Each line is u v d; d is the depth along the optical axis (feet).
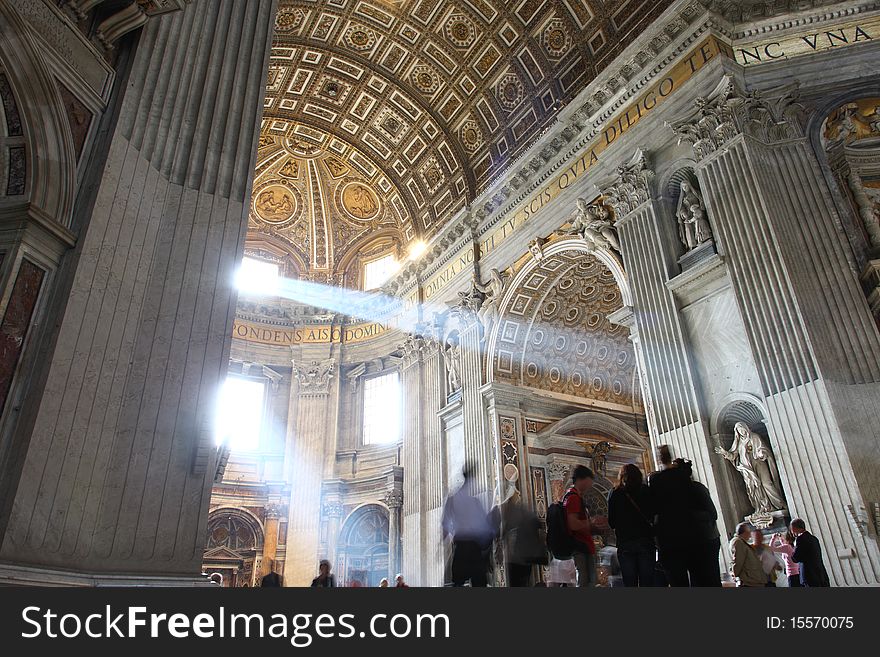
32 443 13.98
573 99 45.14
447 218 62.44
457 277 58.29
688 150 35.76
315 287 75.10
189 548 17.37
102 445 16.14
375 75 60.39
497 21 52.65
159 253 19.22
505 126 56.24
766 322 28.53
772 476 27.58
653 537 16.02
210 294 20.07
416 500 56.90
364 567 61.77
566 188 45.98
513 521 19.24
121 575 15.21
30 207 15.35
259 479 66.18
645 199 37.40
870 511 23.26
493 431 49.55
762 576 18.13
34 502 13.88
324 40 57.41
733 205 31.45
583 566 18.10
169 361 18.43
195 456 18.08
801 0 35.50
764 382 27.91
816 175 31.19
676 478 15.81
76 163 17.22
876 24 34.24
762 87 34.32
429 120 61.31
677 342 32.76
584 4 47.62
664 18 38.01
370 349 70.38
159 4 19.40
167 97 20.54
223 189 21.57
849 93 33.17
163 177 19.89
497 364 51.49
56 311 15.52
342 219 75.05
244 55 24.06
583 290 51.70
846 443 24.59
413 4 54.08
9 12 15.33
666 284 34.14
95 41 18.61
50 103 16.35
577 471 18.17
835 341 26.86
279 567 62.64
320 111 64.69
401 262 69.77
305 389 70.28
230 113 22.76
